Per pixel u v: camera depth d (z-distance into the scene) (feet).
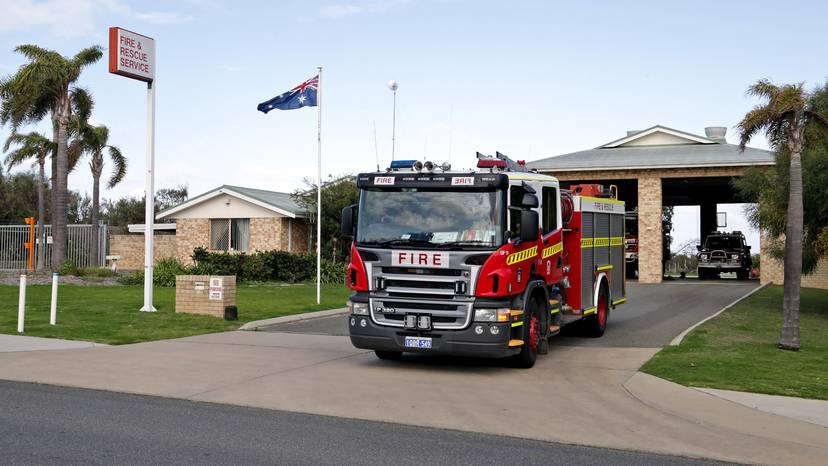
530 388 32.53
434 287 35.19
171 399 29.81
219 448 22.62
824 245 61.36
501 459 22.13
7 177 188.14
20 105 100.78
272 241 118.21
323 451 22.57
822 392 30.91
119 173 127.24
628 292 85.87
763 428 25.80
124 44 55.98
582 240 45.75
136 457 21.43
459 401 29.91
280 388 31.89
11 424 25.21
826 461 22.38
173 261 89.86
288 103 68.18
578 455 22.76
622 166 102.42
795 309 41.73
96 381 32.73
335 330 51.52
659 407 28.81
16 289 74.90
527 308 37.06
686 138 114.62
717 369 35.50
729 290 88.58
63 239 98.78
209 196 121.60
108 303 62.23
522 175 38.73
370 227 36.78
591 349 43.83
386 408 28.60
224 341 45.09
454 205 35.83
